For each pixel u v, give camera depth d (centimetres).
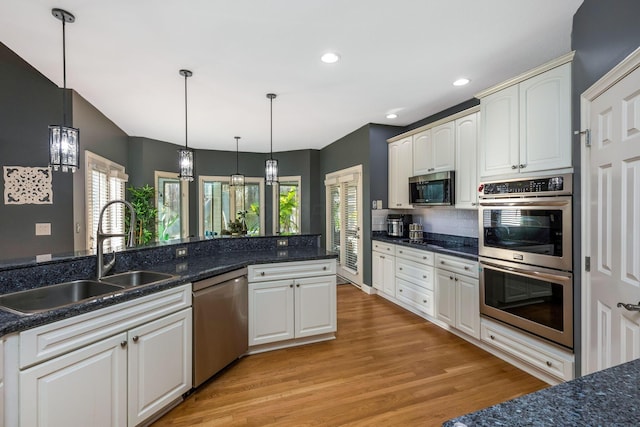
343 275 555
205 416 195
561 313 209
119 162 477
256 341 275
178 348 203
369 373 245
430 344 296
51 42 229
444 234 407
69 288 193
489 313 269
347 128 491
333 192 600
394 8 193
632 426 62
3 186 289
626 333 144
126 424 169
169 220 589
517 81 241
